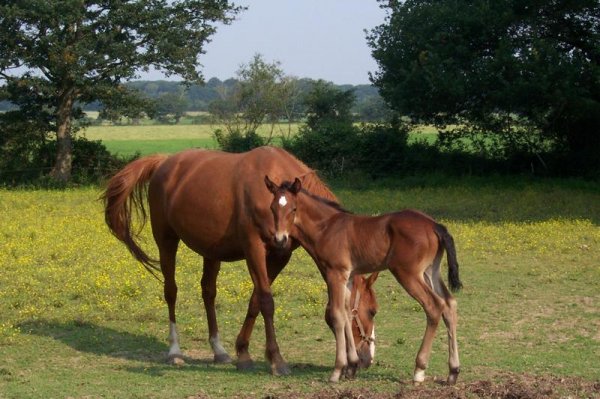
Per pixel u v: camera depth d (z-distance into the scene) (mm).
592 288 14133
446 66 32812
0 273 15094
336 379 8633
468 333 11102
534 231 20672
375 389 8320
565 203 27438
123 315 12180
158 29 37406
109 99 38500
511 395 7809
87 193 33188
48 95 37594
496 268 16141
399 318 12078
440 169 37219
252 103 53500
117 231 11297
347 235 8719
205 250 10000
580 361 9516
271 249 9438
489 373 8984
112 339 10977
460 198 29578
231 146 41719
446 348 10336
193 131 88812
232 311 12531
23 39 36125
